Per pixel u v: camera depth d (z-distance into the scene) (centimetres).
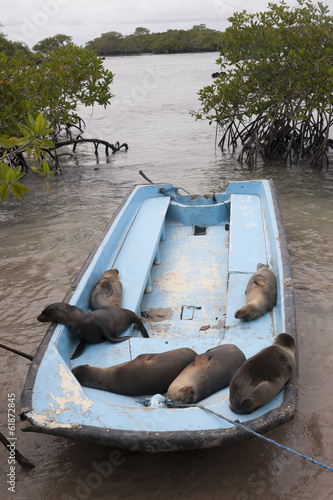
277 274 612
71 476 446
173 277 733
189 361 466
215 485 423
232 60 1537
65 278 844
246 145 1595
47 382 433
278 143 1641
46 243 999
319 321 664
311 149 1684
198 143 1944
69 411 403
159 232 786
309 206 1118
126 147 1919
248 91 1521
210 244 835
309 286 757
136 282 642
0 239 1041
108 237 728
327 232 955
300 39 1388
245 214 824
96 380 455
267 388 388
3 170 364
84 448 479
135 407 408
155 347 504
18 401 562
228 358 450
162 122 2494
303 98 1471
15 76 1398
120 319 543
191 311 639
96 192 1355
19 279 850
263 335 512
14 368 623
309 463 441
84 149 2012
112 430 383
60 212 1198
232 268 655
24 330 699
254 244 718
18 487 439
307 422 491
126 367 458
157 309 650
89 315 520
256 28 1496
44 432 392
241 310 535
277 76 1492
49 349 476
